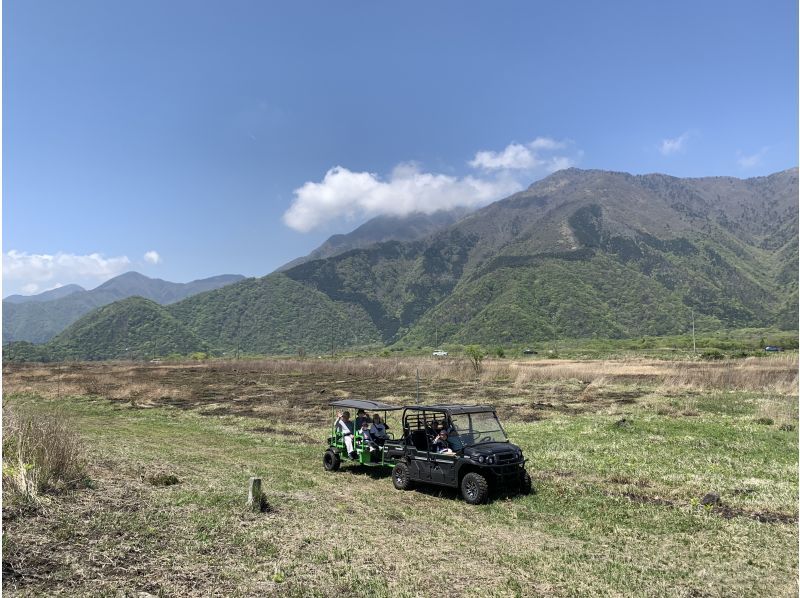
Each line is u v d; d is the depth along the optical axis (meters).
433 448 11.71
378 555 7.97
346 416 14.46
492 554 8.05
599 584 7.01
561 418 22.14
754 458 14.01
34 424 11.30
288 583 6.89
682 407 24.11
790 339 110.12
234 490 11.47
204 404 31.48
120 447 16.59
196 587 6.66
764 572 7.39
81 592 6.27
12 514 8.18
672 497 10.95
